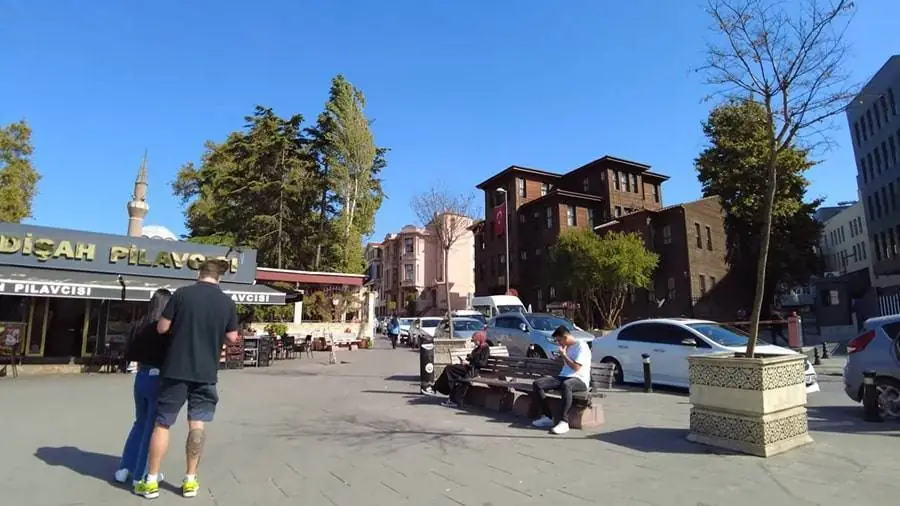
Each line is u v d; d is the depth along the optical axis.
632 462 5.76
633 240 32.81
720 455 5.95
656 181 47.91
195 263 18.03
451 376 9.90
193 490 4.71
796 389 6.31
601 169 45.22
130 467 5.13
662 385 12.02
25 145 31.25
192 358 4.55
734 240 39.50
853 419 8.07
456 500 4.66
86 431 7.29
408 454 6.23
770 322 21.62
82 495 4.70
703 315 35.62
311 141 32.97
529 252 45.97
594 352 13.17
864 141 40.97
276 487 5.03
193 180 41.53
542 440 6.87
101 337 16.16
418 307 73.81
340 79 33.56
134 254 16.88
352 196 33.00
